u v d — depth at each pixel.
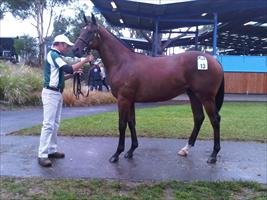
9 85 13.02
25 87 13.30
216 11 19.23
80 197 4.25
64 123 8.93
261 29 27.20
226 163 5.79
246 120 9.73
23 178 4.91
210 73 5.65
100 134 7.69
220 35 30.70
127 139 7.39
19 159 5.85
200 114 6.19
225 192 4.49
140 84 5.67
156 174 5.16
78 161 5.77
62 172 5.19
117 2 17.39
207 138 7.43
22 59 37.56
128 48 5.85
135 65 5.70
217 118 5.82
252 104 14.91
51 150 5.91
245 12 20.56
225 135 7.65
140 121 9.25
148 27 24.44
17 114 11.09
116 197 4.26
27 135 7.67
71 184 4.68
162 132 7.86
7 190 4.45
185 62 5.69
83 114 11.42
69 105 13.84
